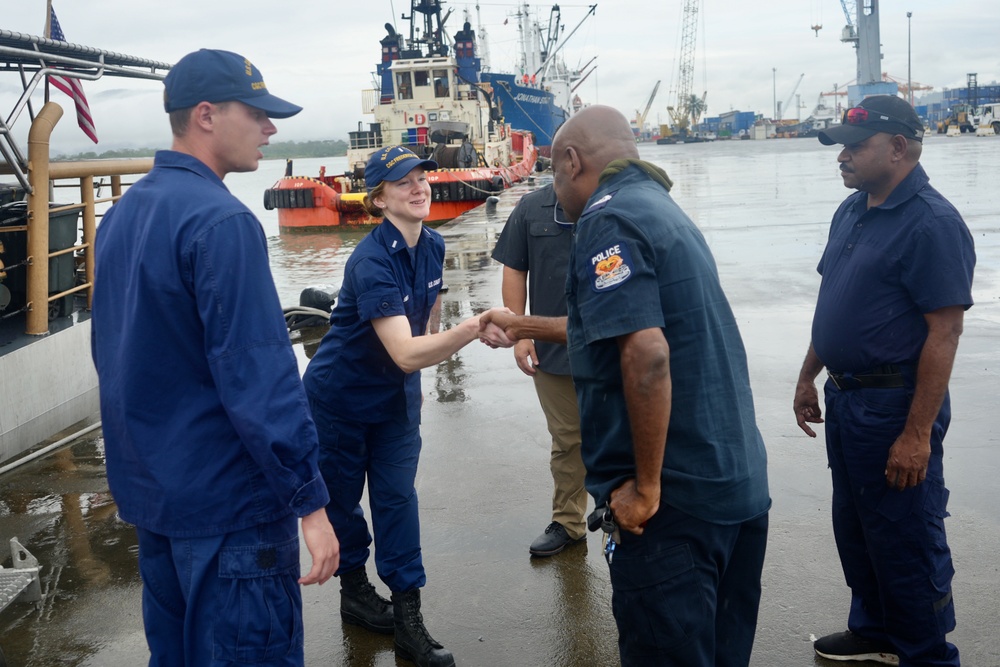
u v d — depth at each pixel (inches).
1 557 152.6
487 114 1375.5
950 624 105.0
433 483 181.9
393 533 120.6
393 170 112.5
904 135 99.3
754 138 6894.7
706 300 81.7
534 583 139.2
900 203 100.7
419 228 118.6
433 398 243.6
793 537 149.4
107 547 156.3
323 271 700.7
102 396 85.8
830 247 110.7
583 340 84.0
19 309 216.1
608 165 86.8
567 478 146.9
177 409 82.0
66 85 231.8
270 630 82.8
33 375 209.3
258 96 85.8
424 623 128.6
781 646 118.6
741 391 85.0
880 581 105.9
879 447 103.0
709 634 84.2
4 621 131.4
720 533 83.5
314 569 80.6
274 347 79.7
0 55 193.0
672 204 84.0
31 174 204.7
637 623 84.7
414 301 119.5
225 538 81.7
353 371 118.0
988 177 965.8
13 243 215.2
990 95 4517.7
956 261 95.8
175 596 86.9
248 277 79.0
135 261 81.0
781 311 327.0
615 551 84.9
